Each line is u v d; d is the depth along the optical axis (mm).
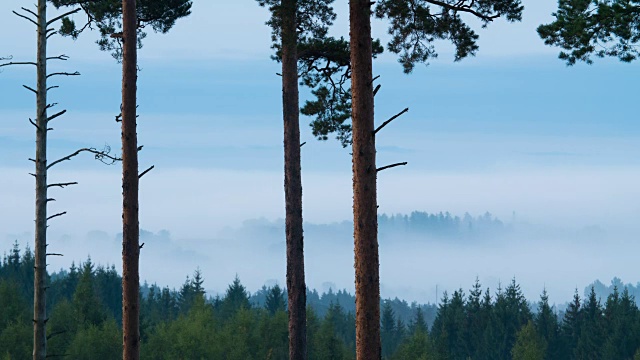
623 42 21422
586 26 21375
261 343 110500
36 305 23500
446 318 193250
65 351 97062
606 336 173750
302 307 26328
